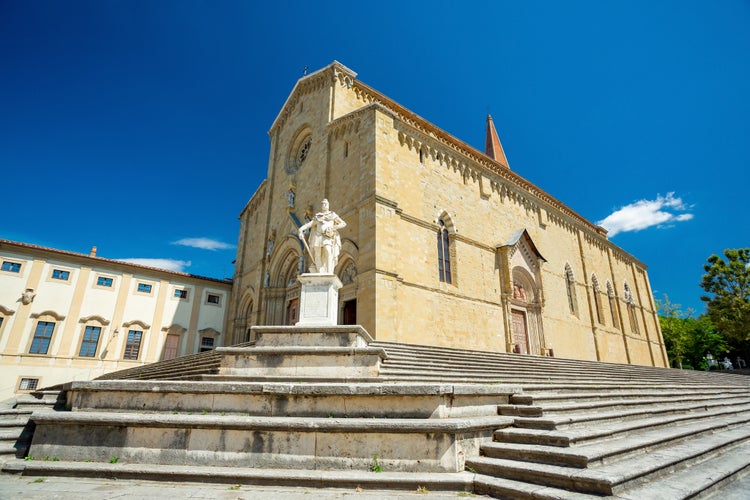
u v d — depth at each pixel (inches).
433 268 952.9
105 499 222.8
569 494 207.5
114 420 288.0
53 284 1197.7
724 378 1114.1
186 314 1405.0
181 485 252.4
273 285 1163.9
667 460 256.1
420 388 285.6
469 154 1217.4
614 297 1702.8
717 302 1891.0
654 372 974.4
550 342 1210.0
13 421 349.1
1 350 1088.2
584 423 317.4
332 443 268.8
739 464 281.0
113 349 1247.5
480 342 994.1
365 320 786.8
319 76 1191.6
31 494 230.2
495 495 229.1
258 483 251.6
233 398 303.3
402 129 1000.9
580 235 1612.9
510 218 1275.8
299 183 1185.4
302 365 370.6
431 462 259.0
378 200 863.1
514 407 333.4
